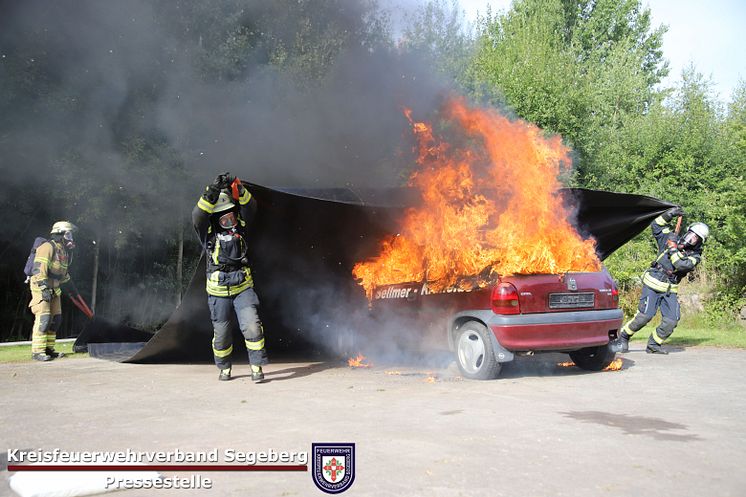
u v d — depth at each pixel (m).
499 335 6.90
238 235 7.36
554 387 6.51
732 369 7.79
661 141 20.39
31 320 15.39
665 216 9.05
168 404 5.84
